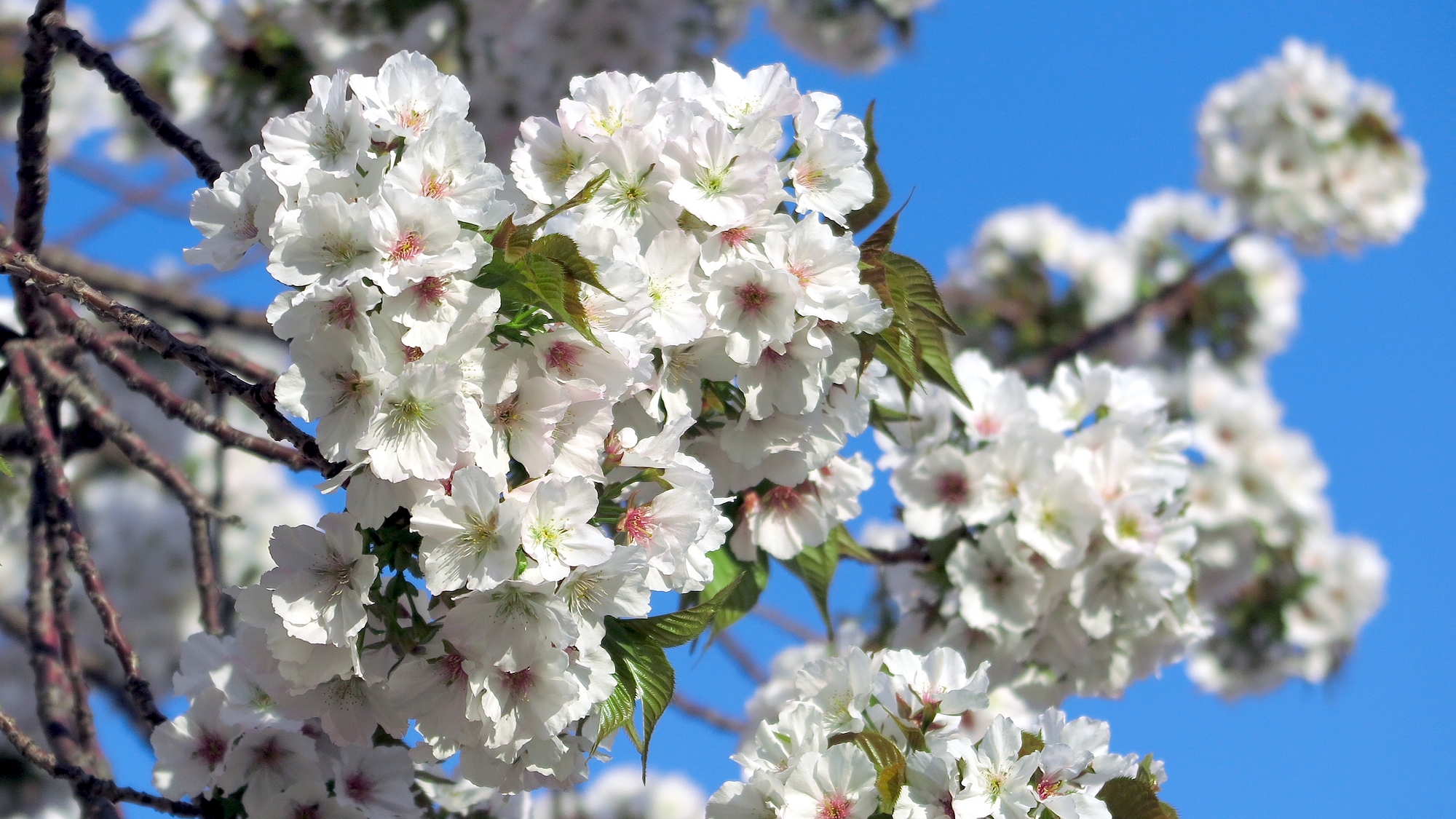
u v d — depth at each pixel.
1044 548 4.22
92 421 4.59
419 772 3.75
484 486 2.52
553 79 6.37
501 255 2.64
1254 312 9.72
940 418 4.61
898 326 3.41
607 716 2.84
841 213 3.33
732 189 3.08
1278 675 8.24
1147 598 4.29
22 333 4.78
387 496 2.62
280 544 2.68
